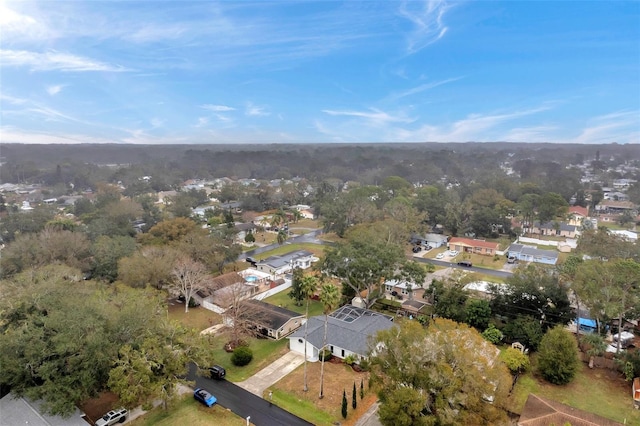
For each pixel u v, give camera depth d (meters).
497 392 26.77
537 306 46.91
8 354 29.88
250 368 40.41
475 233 102.69
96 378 31.06
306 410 33.59
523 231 106.88
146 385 30.19
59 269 47.06
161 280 55.56
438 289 51.28
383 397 28.16
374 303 56.78
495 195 116.25
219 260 65.94
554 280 47.19
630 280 40.81
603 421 29.30
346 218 101.94
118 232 82.44
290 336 44.25
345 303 57.59
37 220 92.19
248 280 64.00
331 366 40.78
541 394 36.56
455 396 26.09
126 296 38.41
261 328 48.22
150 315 35.62
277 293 62.47
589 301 41.81
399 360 28.38
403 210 97.56
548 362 38.12
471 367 26.27
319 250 90.50
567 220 111.44
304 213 137.00
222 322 51.31
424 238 95.88
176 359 32.00
